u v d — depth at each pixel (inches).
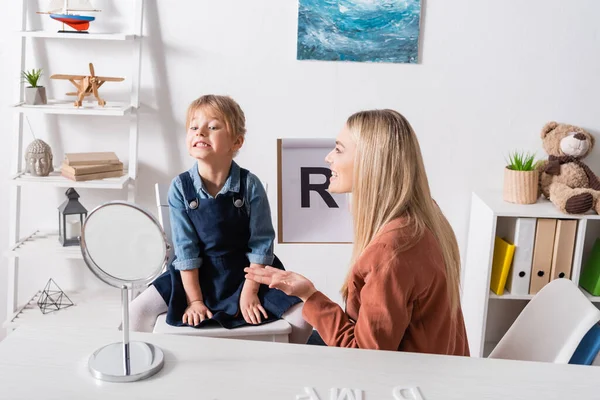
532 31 103.4
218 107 69.4
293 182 63.9
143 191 107.8
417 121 106.6
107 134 105.7
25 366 39.3
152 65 103.5
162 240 38.9
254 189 72.7
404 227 52.4
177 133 106.0
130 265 39.0
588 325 51.8
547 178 103.3
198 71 104.1
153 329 69.9
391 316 50.0
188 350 41.8
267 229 73.7
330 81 104.8
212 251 72.4
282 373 39.5
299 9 101.0
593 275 103.7
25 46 101.2
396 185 53.5
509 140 107.4
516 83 105.2
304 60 103.7
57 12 95.6
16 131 100.8
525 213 97.1
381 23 101.9
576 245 98.9
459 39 103.5
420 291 51.6
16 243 102.2
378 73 104.6
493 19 102.9
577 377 40.6
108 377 37.9
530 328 57.4
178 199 71.9
